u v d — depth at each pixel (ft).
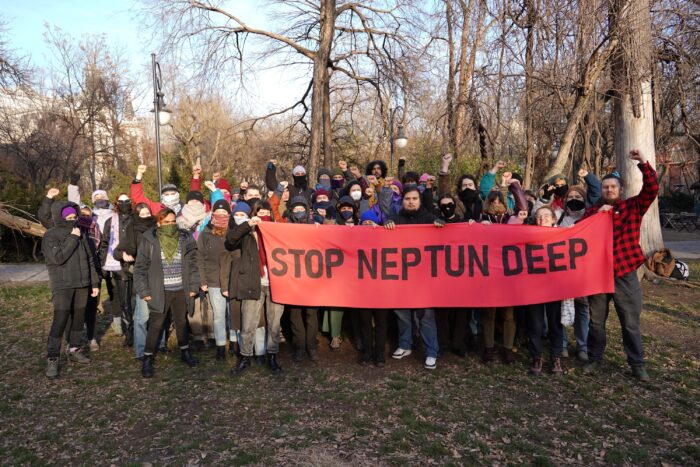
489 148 48.08
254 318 17.76
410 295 18.33
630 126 33.30
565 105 33.86
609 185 17.48
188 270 18.62
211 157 116.06
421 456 12.41
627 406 15.02
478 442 12.96
